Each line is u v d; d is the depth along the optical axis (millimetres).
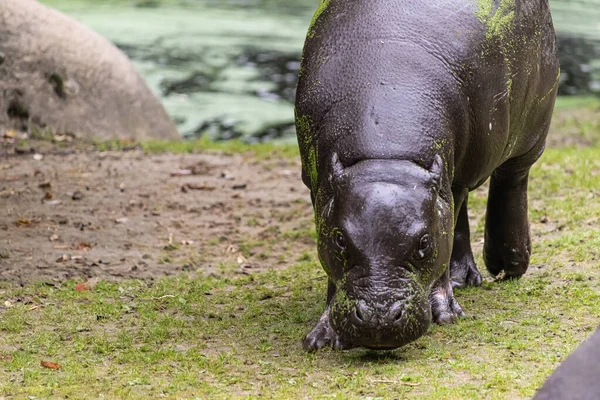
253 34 56156
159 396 12398
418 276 12688
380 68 13734
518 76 15055
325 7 14961
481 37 14344
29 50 32625
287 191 26312
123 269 19938
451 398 11773
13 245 21047
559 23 60594
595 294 16188
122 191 25719
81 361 14148
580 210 22250
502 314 15453
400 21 14117
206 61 49312
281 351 14359
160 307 17219
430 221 12727
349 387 12430
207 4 67625
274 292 18047
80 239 21734
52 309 16969
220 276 19672
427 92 13633
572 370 6777
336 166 13133
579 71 49531
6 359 14289
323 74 14094
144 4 66375
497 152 14859
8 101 31891
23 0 33531
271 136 38188
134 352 14445
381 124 13297
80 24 35000
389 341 12289
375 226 12523
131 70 35219
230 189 26359
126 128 33938
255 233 22797
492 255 18000
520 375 12531
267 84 45812
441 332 14609
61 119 32594
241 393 12500
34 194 25000
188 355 14234
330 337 14352
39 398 12422
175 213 24062
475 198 24391
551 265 18375
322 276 19141
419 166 13109
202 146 31969
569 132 37656
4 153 29625
